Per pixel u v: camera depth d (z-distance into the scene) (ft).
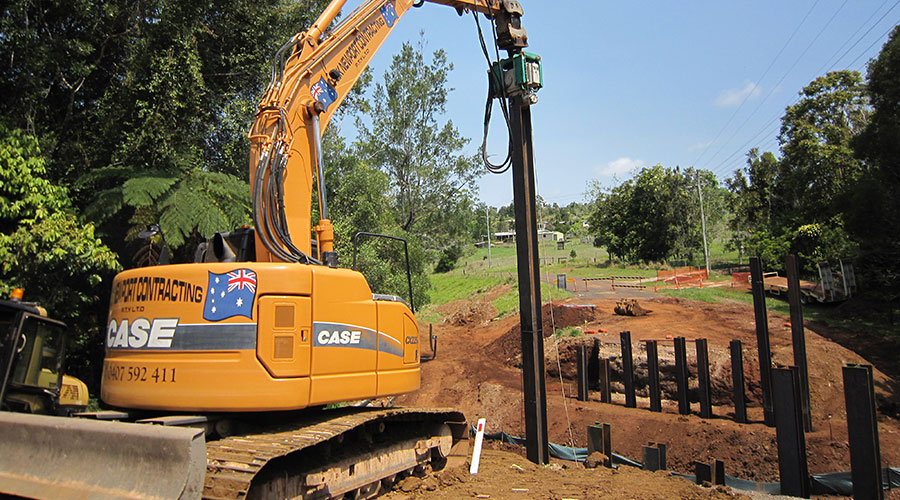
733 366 51.88
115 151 47.73
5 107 43.39
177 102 47.14
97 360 46.26
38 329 22.79
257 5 58.54
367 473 23.59
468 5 31.76
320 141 24.30
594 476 31.83
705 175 226.17
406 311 26.07
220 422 20.35
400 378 24.93
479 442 32.04
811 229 116.16
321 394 20.57
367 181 97.45
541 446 33.65
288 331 19.92
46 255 35.99
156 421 18.20
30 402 22.48
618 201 214.69
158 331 19.74
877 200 81.25
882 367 68.08
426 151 145.89
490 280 173.68
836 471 43.96
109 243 47.21
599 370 63.52
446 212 147.54
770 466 44.47
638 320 83.71
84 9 45.78
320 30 25.70
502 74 33.14
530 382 33.88
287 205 23.18
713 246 238.07
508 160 34.19
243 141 54.19
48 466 16.76
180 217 40.37
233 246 23.84
